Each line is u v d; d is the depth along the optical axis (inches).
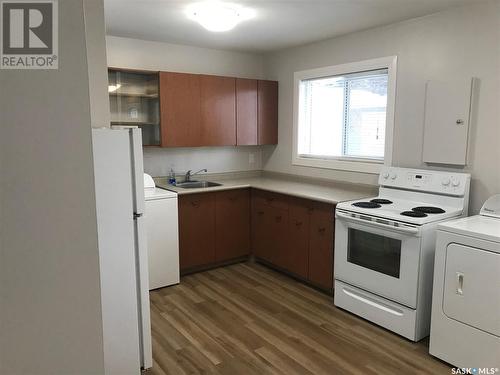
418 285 103.7
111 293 85.4
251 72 189.8
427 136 124.1
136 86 156.3
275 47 171.9
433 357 99.8
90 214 31.1
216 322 118.7
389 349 103.6
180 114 156.2
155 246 140.6
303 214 143.7
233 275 158.1
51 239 29.7
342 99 158.7
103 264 83.5
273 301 133.6
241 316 122.6
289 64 176.2
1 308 28.4
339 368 95.3
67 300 30.7
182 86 155.4
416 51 126.2
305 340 108.3
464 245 91.4
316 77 162.9
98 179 81.0
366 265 117.6
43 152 29.0
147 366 94.6
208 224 158.9
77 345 31.4
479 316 89.7
